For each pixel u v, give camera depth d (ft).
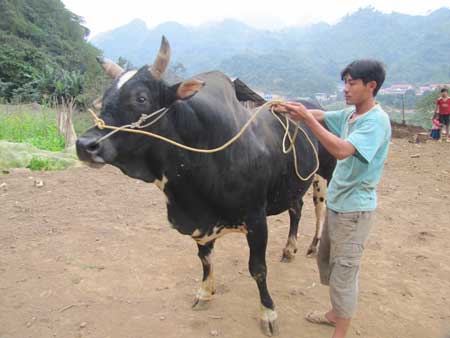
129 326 11.80
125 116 9.16
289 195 13.12
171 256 16.08
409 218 20.47
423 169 31.01
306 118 9.20
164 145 9.90
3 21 147.33
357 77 8.94
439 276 14.88
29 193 23.12
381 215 20.74
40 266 15.08
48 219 19.43
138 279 14.37
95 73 100.22
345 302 9.99
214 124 10.18
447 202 23.06
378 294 13.65
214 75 11.43
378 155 9.30
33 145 33.73
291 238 15.67
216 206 10.75
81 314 12.34
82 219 19.53
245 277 14.65
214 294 13.37
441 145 41.65
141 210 20.92
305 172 13.47
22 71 109.29
